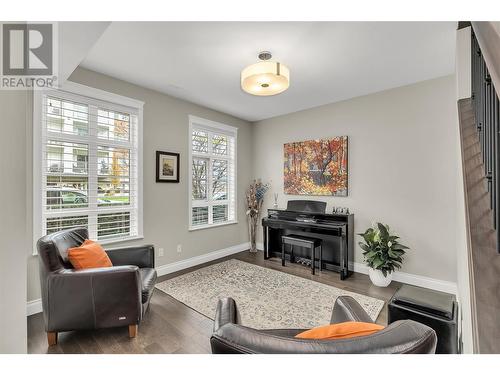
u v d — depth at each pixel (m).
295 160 4.27
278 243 4.36
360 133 3.57
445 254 2.93
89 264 2.04
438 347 1.50
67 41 1.81
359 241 3.57
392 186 3.30
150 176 3.33
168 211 3.54
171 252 3.58
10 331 0.89
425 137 3.05
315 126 4.05
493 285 0.80
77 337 2.02
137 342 1.97
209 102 3.84
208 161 4.23
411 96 3.14
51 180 2.54
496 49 0.51
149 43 2.26
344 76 2.93
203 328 2.17
